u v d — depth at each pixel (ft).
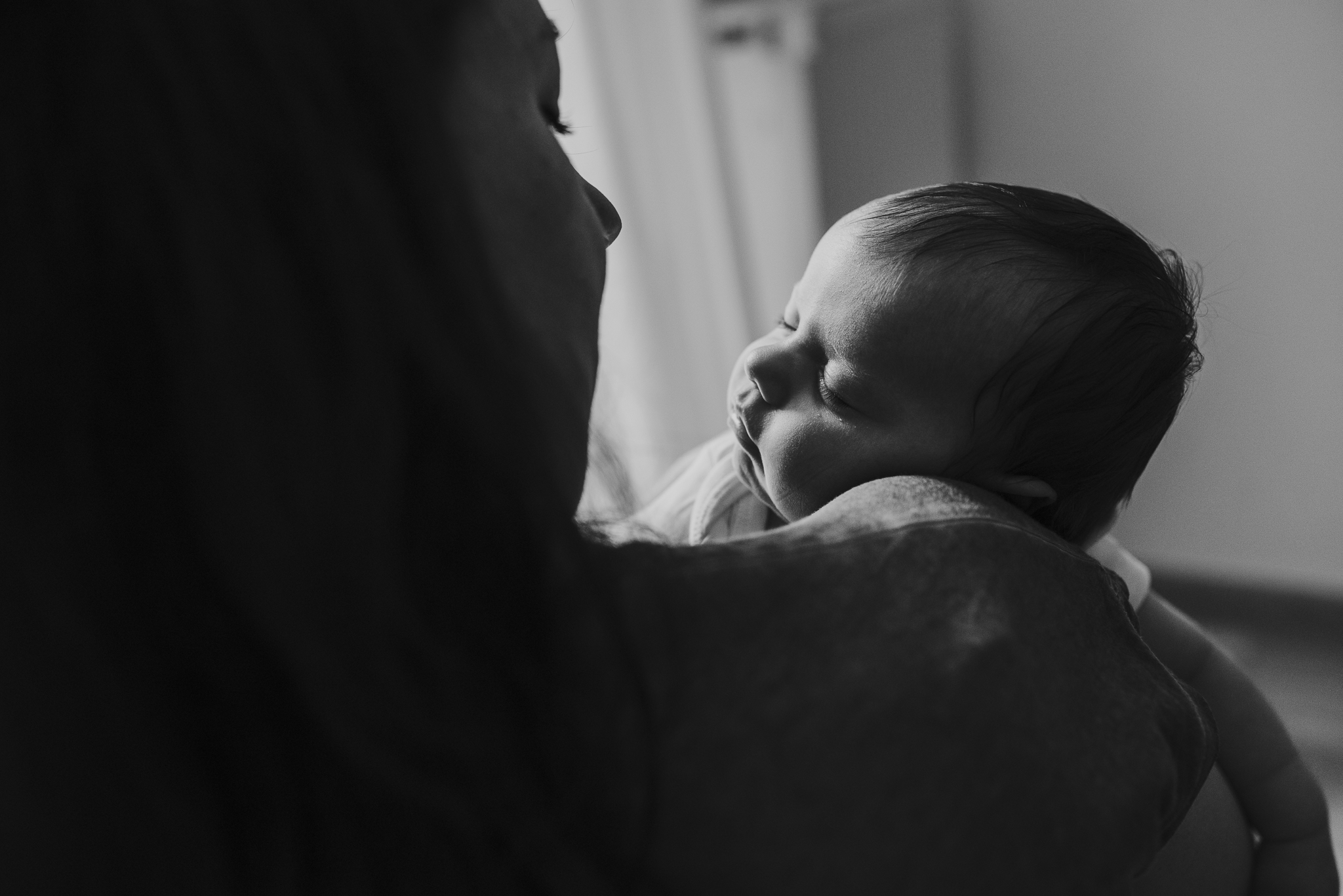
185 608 1.16
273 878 1.23
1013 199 2.22
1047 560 1.55
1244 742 2.57
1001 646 1.35
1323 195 7.20
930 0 7.93
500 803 1.18
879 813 1.25
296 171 1.07
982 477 2.08
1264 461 7.77
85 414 1.09
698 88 7.49
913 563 1.40
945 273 2.03
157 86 1.04
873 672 1.30
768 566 1.36
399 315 1.09
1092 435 2.10
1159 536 8.26
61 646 1.20
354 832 1.23
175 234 1.04
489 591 1.20
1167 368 2.14
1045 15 7.82
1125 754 1.40
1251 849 2.47
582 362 1.50
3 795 1.30
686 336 7.48
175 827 1.23
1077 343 2.03
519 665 1.20
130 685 1.18
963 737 1.28
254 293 1.06
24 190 1.06
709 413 7.64
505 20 1.42
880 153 8.50
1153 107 7.64
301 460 1.09
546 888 1.20
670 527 2.63
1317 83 7.06
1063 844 1.29
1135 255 2.18
